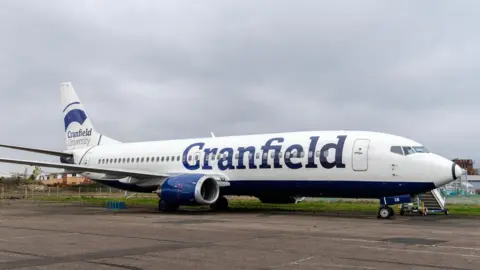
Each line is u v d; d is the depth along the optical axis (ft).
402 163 64.69
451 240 38.01
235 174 81.46
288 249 32.86
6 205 108.47
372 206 99.19
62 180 352.90
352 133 71.77
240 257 29.45
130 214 73.82
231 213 76.64
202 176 77.46
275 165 76.23
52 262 28.02
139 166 97.35
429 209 76.74
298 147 74.54
